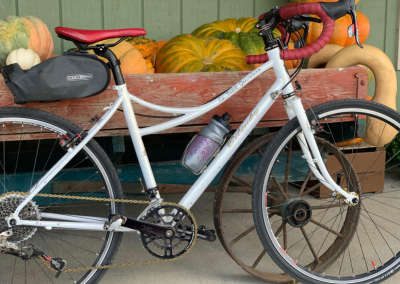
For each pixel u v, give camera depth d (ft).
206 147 5.08
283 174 7.96
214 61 7.75
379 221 7.86
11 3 9.52
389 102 7.11
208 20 11.04
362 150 9.34
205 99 5.89
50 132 5.31
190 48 7.75
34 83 4.44
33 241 6.91
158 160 9.23
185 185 7.54
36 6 9.73
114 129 5.65
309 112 5.21
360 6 11.93
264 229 5.29
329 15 4.48
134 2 10.41
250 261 6.38
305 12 4.52
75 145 4.80
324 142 5.80
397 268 5.61
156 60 7.95
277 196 5.74
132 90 5.59
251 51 8.45
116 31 4.66
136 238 7.16
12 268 6.06
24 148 9.34
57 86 4.50
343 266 6.20
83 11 10.09
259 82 6.08
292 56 4.65
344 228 5.99
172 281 5.76
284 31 5.32
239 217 8.19
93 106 5.46
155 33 10.73
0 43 5.85
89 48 4.64
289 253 6.59
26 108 4.70
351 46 7.29
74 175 6.76
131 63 6.93
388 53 12.38
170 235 4.99
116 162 7.06
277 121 6.40
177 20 10.82
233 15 11.19
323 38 4.56
